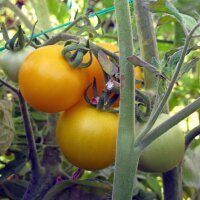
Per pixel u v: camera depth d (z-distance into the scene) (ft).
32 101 1.47
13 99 2.42
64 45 1.48
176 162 1.55
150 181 2.47
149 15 1.73
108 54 1.48
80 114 1.48
